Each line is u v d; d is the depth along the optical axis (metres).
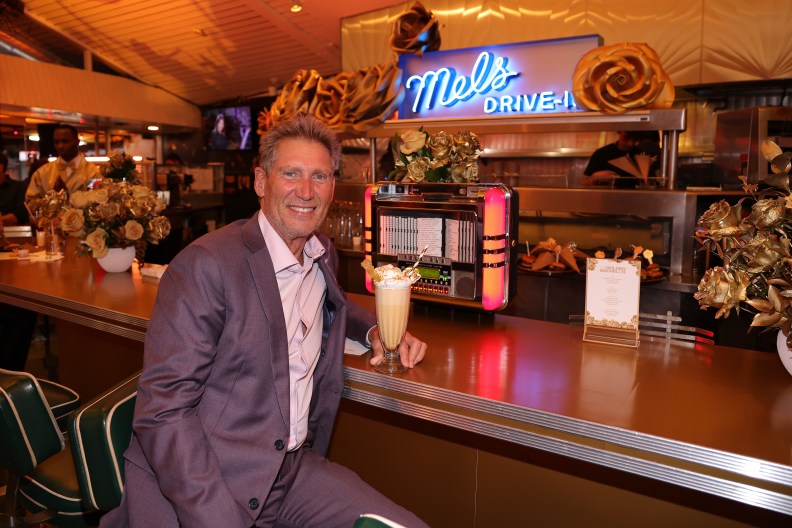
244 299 1.41
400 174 2.23
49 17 8.49
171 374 1.32
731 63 5.01
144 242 3.01
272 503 1.46
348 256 4.09
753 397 1.40
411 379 1.53
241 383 1.42
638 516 1.54
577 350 1.78
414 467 1.91
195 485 1.25
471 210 2.00
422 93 3.43
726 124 4.59
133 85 9.88
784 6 4.76
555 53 3.06
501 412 1.37
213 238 1.45
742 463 1.11
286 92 3.88
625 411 1.32
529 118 3.12
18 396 1.55
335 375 1.62
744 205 3.23
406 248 2.16
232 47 8.66
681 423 1.25
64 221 2.86
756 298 1.43
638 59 2.80
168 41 8.70
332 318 1.76
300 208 1.48
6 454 1.58
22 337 3.79
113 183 2.98
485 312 2.19
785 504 1.08
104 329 2.25
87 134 10.30
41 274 2.91
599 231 3.43
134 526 1.33
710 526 1.46
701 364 1.64
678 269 3.13
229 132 10.93
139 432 1.30
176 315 1.35
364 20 6.28
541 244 3.41
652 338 1.88
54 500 1.68
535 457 1.67
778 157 1.38
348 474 1.56
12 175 9.13
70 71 8.79
